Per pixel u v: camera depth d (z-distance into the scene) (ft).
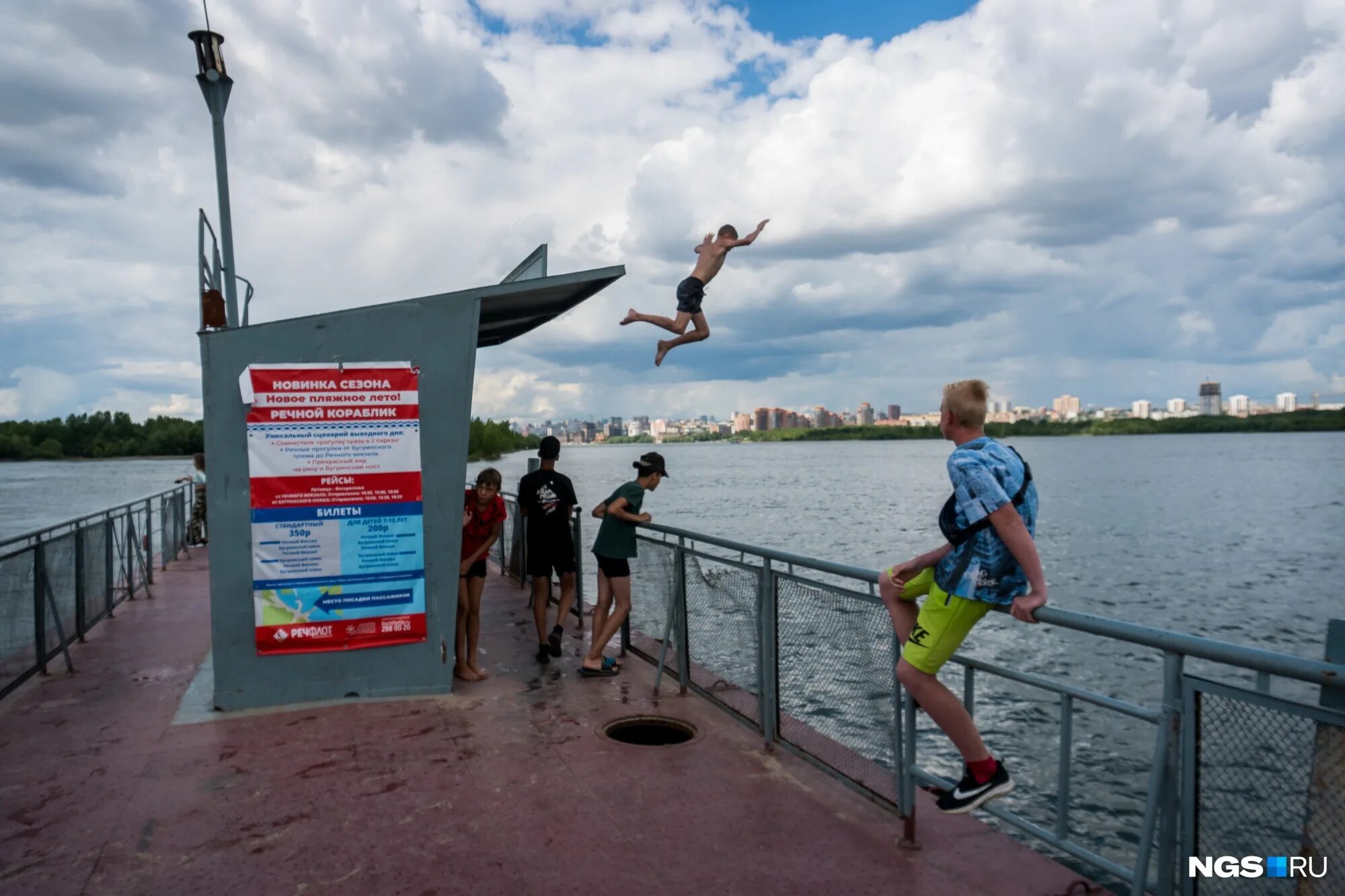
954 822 13.67
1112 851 23.85
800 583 15.92
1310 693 41.14
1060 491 225.97
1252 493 215.10
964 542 10.76
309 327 19.47
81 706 19.54
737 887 11.62
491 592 33.01
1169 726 9.56
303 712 19.03
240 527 19.21
